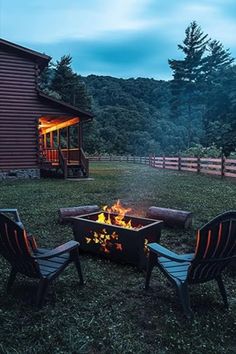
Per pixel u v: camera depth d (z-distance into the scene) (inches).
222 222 122.9
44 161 690.8
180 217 248.2
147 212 264.8
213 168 674.2
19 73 627.5
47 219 277.7
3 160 623.2
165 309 133.2
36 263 131.4
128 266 180.7
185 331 117.6
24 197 385.4
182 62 2265.0
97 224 189.8
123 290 150.7
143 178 614.2
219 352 106.7
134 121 2315.5
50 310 130.2
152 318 126.6
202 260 125.8
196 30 2215.8
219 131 1448.1
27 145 641.6
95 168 937.5
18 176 635.5
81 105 1908.2
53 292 146.6
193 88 2234.3
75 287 152.3
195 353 106.0
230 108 1635.1
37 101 641.6
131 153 2122.3
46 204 341.7
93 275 166.4
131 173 741.3
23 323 120.7
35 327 117.6
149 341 112.3
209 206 327.0
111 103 2714.1
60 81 1889.8
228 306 136.6
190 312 127.9
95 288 152.1
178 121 2346.2
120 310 132.1
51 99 643.5
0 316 125.0
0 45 605.6
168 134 2255.2
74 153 708.7
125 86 2945.4
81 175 653.9
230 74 1724.9
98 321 123.0
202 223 265.4
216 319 126.3
